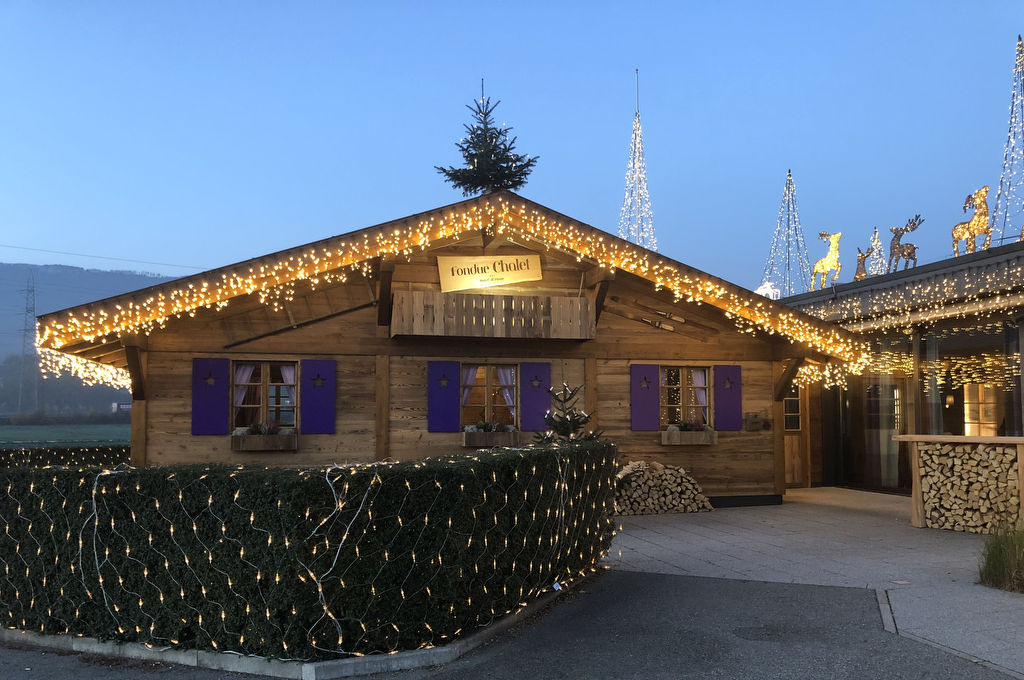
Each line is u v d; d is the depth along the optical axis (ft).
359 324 38.40
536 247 40.52
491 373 40.45
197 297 33.27
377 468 17.17
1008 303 37.58
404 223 35.94
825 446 52.85
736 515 39.11
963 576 23.81
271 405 37.68
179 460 35.58
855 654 16.75
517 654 17.29
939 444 33.86
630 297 42.22
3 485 19.71
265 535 16.40
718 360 43.21
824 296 52.95
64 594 18.67
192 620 17.24
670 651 17.28
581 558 24.25
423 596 17.10
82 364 39.19
